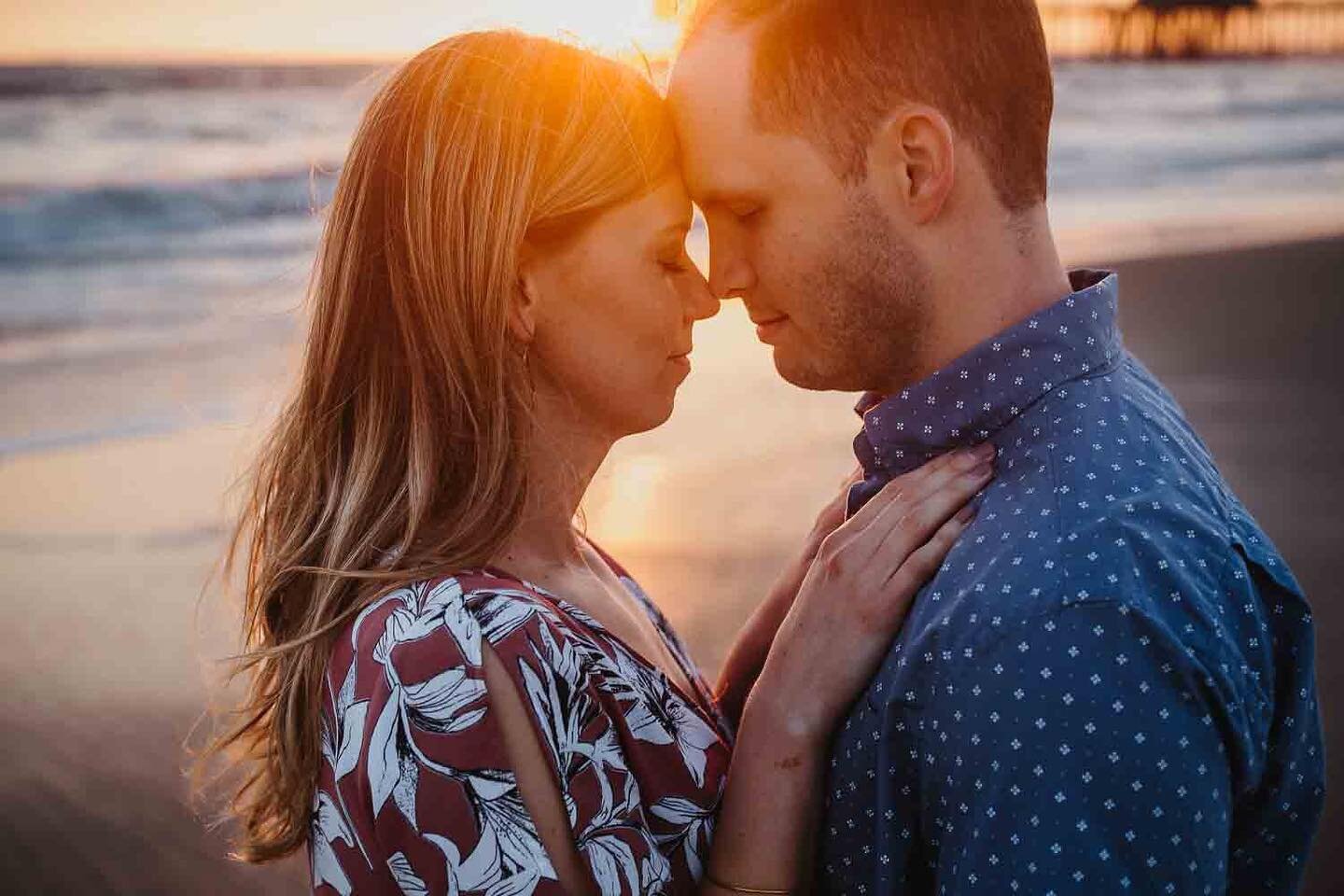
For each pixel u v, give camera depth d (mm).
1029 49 1524
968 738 1351
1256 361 10086
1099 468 1417
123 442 9164
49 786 4809
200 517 7641
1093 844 1277
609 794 1458
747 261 1614
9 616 6262
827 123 1511
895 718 1441
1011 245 1544
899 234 1528
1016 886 1300
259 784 1668
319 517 1641
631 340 1621
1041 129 1549
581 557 1794
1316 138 23984
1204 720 1292
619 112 1570
